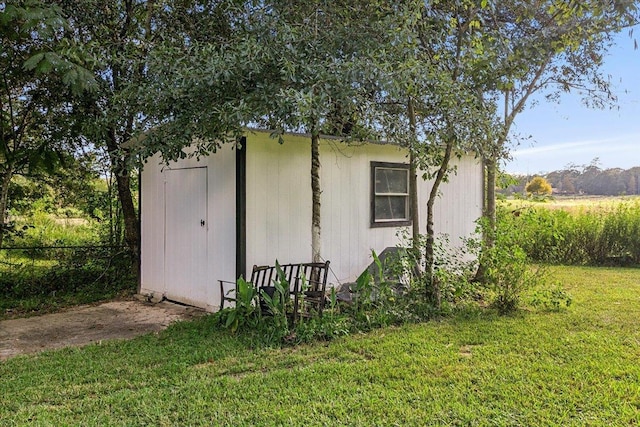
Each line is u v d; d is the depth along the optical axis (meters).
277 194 5.95
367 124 5.25
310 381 3.46
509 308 5.63
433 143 5.27
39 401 3.21
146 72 5.70
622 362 3.81
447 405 3.03
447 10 5.45
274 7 5.13
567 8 4.59
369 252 6.98
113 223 8.46
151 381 3.53
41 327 5.46
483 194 8.84
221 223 5.86
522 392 3.23
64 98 6.84
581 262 10.50
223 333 4.81
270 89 4.48
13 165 7.21
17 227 7.93
